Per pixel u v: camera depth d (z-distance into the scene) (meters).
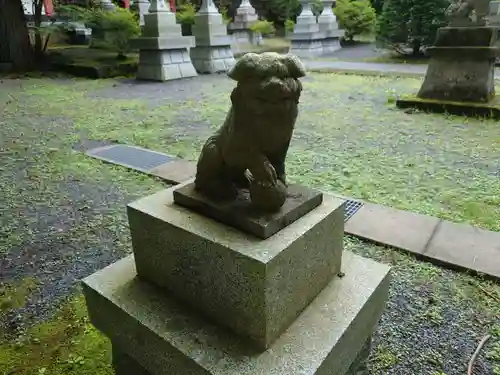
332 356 1.30
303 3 13.32
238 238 1.28
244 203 1.38
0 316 1.98
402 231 2.61
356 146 4.32
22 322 1.94
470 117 5.43
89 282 1.59
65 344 1.82
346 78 8.95
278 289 1.25
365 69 10.11
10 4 9.97
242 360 1.25
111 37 10.89
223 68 10.38
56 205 3.10
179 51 9.38
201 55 10.15
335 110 6.00
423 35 11.80
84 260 2.43
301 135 4.74
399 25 11.94
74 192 3.32
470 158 3.91
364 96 6.98
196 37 10.12
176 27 9.13
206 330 1.36
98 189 3.38
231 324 1.34
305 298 1.42
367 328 1.56
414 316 1.94
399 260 2.36
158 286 1.55
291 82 1.17
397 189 3.24
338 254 1.56
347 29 15.89
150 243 1.49
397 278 2.21
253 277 1.20
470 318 1.92
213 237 1.29
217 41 10.11
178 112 6.02
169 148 4.36
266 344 1.28
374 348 1.78
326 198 1.54
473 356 1.71
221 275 1.29
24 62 10.35
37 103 6.65
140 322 1.40
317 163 3.83
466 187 3.25
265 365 1.23
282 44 15.17
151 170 3.75
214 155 1.36
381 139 4.55
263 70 1.14
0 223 2.82
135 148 4.36
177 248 1.40
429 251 2.39
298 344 1.30
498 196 3.07
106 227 2.79
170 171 3.71
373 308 1.56
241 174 1.44
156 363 1.42
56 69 10.38
